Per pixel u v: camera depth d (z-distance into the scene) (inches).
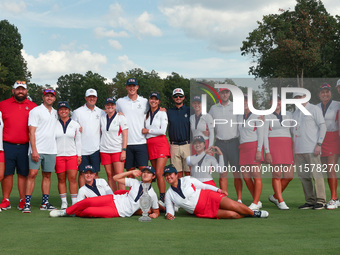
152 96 308.3
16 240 195.8
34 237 202.1
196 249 177.9
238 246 183.3
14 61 3090.6
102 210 259.9
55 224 237.3
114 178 266.1
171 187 260.5
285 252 173.0
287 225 233.1
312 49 1569.9
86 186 274.2
